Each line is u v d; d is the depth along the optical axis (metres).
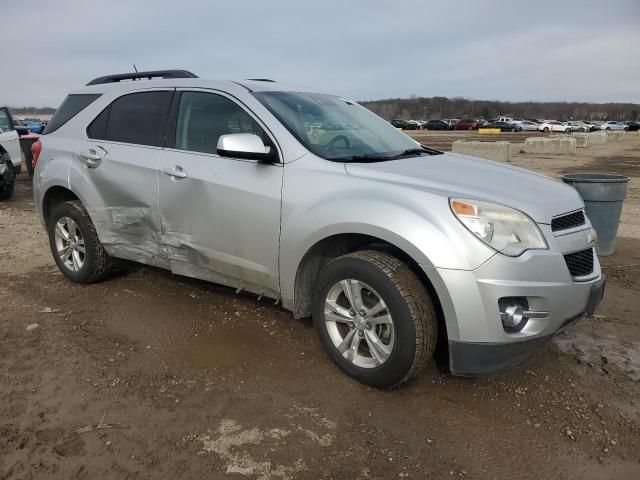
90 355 3.53
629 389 3.23
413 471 2.49
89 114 4.59
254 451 2.60
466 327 2.74
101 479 2.40
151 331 3.90
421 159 3.64
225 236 3.65
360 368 3.12
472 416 2.92
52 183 4.68
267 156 3.39
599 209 6.07
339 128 3.82
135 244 4.28
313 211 3.18
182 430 2.75
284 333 3.87
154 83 4.26
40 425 2.78
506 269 2.70
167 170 3.90
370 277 2.94
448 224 2.76
